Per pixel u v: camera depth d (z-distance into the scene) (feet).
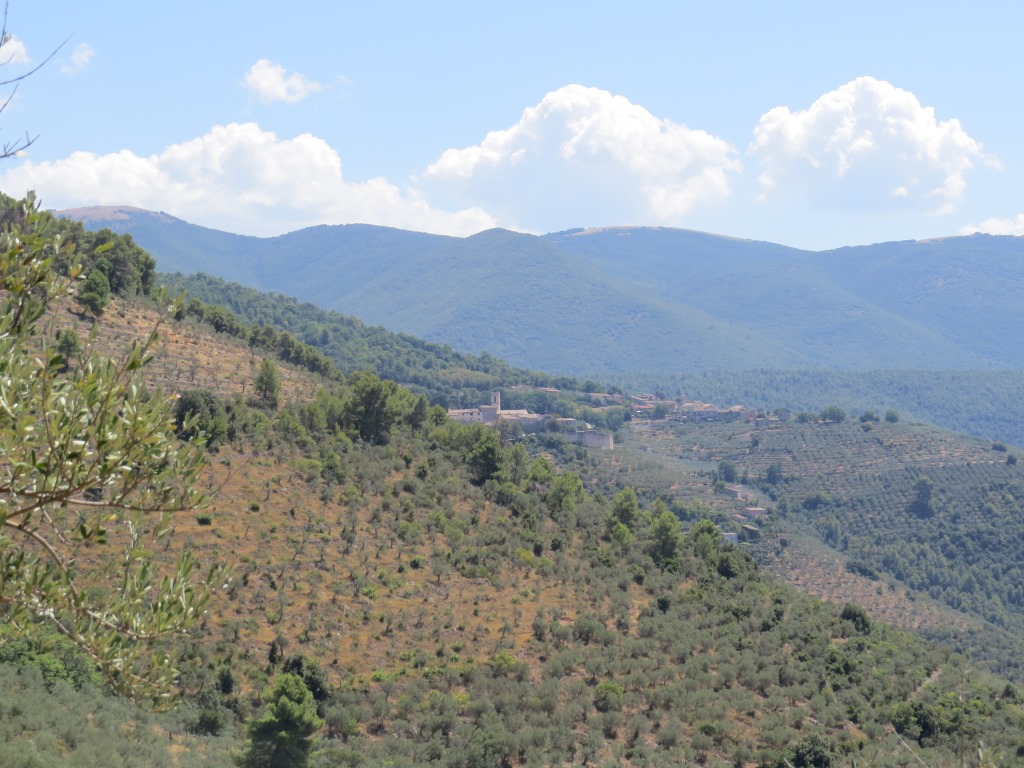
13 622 39.68
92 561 130.72
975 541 641.81
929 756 153.69
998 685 222.07
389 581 205.46
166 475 39.78
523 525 262.06
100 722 112.57
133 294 355.56
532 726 159.94
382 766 137.28
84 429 37.47
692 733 168.45
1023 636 510.17
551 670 183.11
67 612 40.86
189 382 292.20
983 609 555.69
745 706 179.93
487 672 177.37
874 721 178.70
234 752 123.85
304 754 127.13
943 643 459.73
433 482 270.67
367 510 239.71
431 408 380.78
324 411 297.33
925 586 595.88
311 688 159.33
